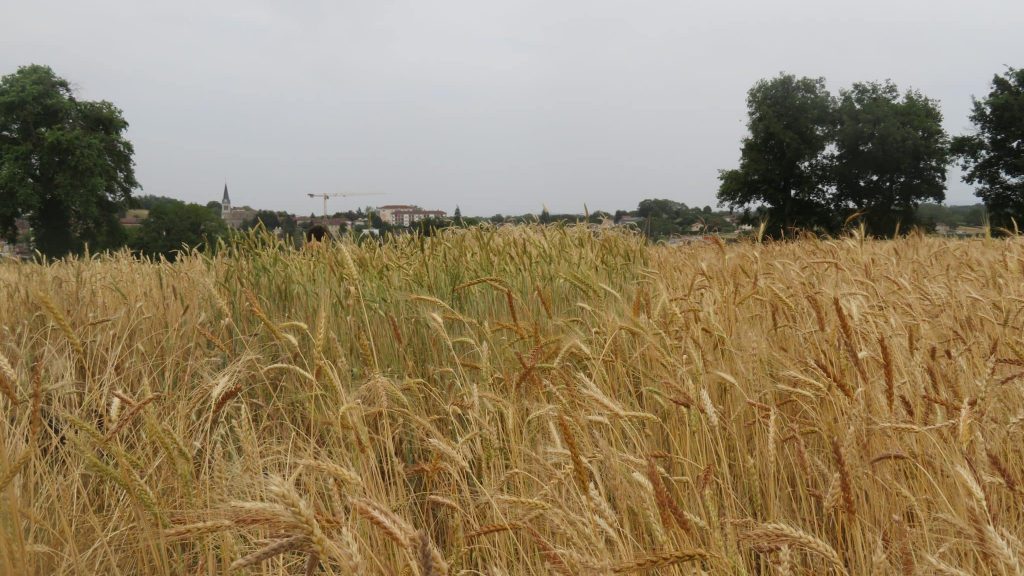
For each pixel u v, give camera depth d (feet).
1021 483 7.95
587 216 24.85
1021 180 151.53
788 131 164.66
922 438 9.05
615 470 8.51
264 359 15.08
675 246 28.89
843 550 8.19
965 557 7.64
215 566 7.48
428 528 10.32
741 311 15.71
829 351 11.23
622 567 5.53
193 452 9.01
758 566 8.79
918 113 166.71
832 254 20.81
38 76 181.37
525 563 8.78
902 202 164.96
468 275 18.78
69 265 24.68
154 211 207.41
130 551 8.50
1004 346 11.68
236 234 19.85
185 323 16.74
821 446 10.93
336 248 18.51
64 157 178.81
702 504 7.93
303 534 4.42
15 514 6.50
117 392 8.18
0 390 7.09
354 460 8.91
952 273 19.62
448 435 12.28
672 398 8.75
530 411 11.25
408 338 15.80
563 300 19.07
